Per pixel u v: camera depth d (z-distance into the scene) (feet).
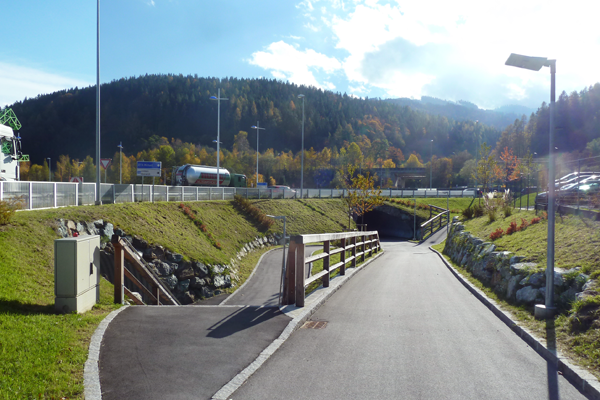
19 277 32.53
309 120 652.07
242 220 112.68
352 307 28.99
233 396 14.02
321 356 18.28
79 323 21.16
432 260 70.44
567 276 25.17
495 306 27.91
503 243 43.04
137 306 26.25
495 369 16.94
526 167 175.22
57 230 49.47
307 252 101.09
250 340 19.90
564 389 14.90
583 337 18.92
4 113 97.35
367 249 73.05
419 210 193.57
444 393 14.47
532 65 26.32
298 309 25.91
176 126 637.71
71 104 640.99
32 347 17.01
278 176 401.49
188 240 75.31
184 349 18.44
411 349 19.47
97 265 26.43
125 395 13.79
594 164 44.14
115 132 614.34
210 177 164.76
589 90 471.62
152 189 82.99
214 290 68.90
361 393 14.38
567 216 44.21
